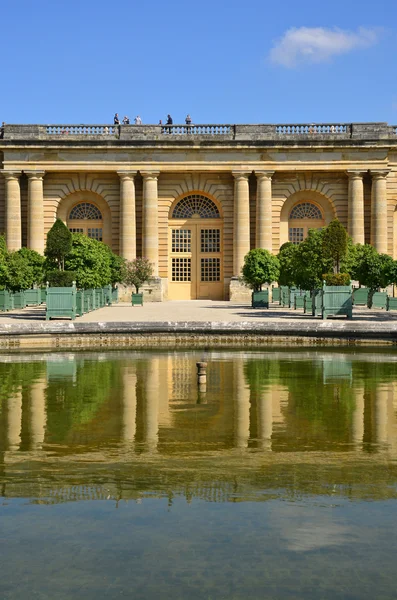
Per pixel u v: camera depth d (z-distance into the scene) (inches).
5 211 2608.3
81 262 1802.4
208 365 868.6
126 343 1146.7
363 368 837.2
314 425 527.2
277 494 365.4
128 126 2603.3
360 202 2625.5
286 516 335.3
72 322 1186.0
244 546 305.1
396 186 2655.0
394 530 320.2
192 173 2657.5
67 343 1131.9
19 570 286.0
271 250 2632.9
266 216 2618.1
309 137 2598.4
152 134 2600.9
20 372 808.9
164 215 2674.7
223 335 1155.3
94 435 494.6
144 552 299.7
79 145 2576.3
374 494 364.8
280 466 415.8
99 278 1843.0
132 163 2603.3
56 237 1800.0
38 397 644.7
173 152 2605.8
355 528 322.3
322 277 1681.8
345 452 448.5
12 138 2576.3
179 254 2721.5
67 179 2655.0
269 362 897.5
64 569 286.7
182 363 891.4
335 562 291.4
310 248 1733.5
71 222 2691.9
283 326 1153.4
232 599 265.0
